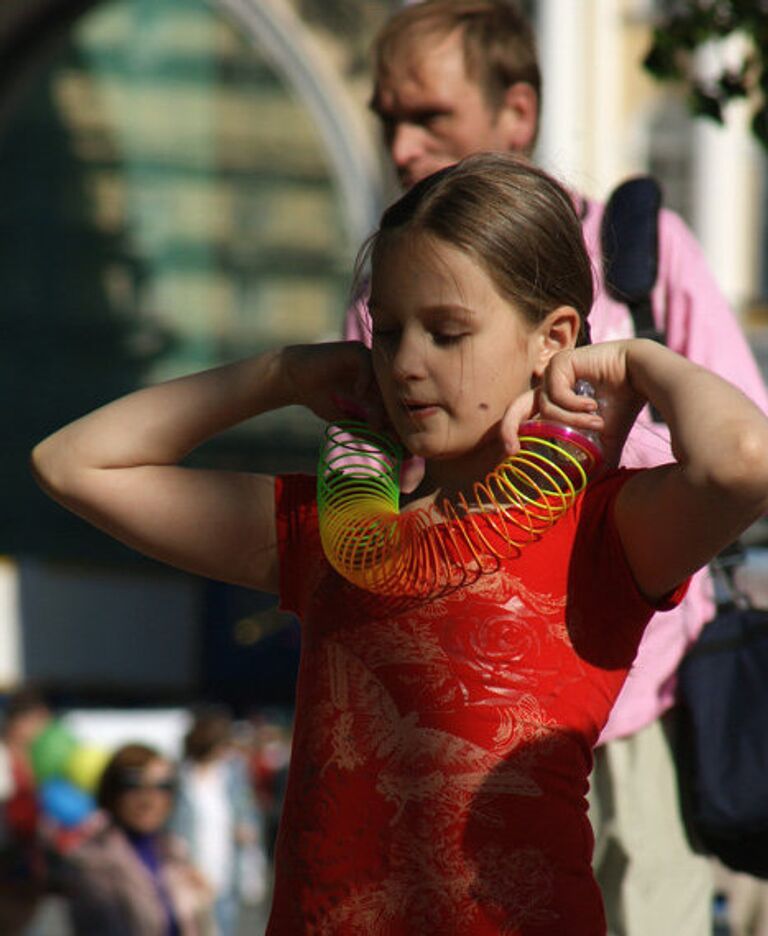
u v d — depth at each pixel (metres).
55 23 85.69
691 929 12.59
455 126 14.09
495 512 8.66
